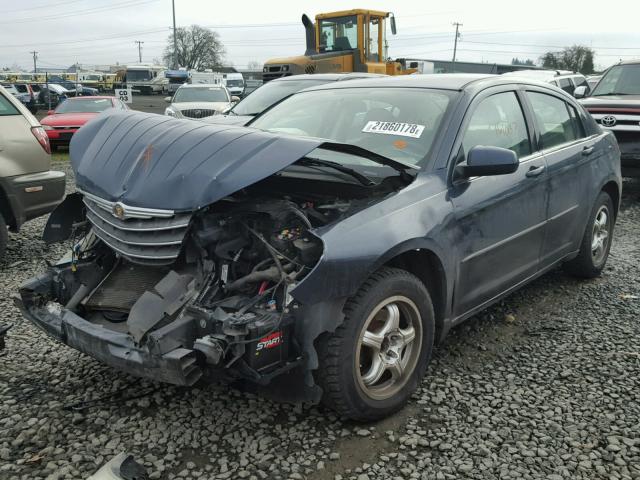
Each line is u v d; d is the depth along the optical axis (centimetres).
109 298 338
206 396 343
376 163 359
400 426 317
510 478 276
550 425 318
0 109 595
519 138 428
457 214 349
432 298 354
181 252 307
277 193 349
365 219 307
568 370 377
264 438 303
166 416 323
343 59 1523
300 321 289
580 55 7094
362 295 300
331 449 296
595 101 963
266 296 297
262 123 467
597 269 541
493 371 377
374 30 1574
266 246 299
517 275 421
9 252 643
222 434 308
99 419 319
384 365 318
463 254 356
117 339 297
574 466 284
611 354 401
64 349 402
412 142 373
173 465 283
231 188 284
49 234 377
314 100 460
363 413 308
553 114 480
